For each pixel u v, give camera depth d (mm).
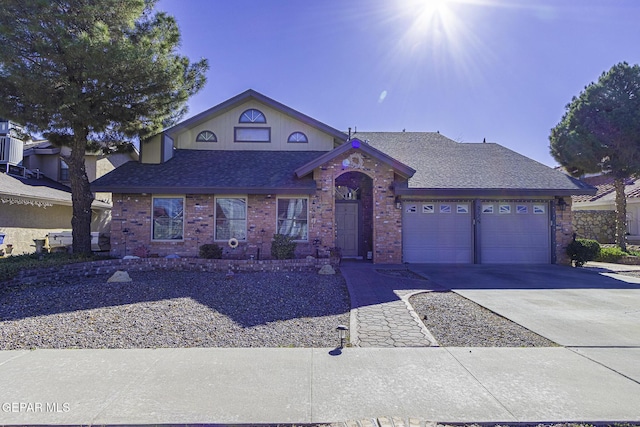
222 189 12773
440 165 14914
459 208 13984
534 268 12852
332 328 6059
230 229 13461
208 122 15820
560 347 5238
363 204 15016
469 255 13891
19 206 15781
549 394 3842
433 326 6297
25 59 9820
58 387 3939
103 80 10047
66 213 19047
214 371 4359
